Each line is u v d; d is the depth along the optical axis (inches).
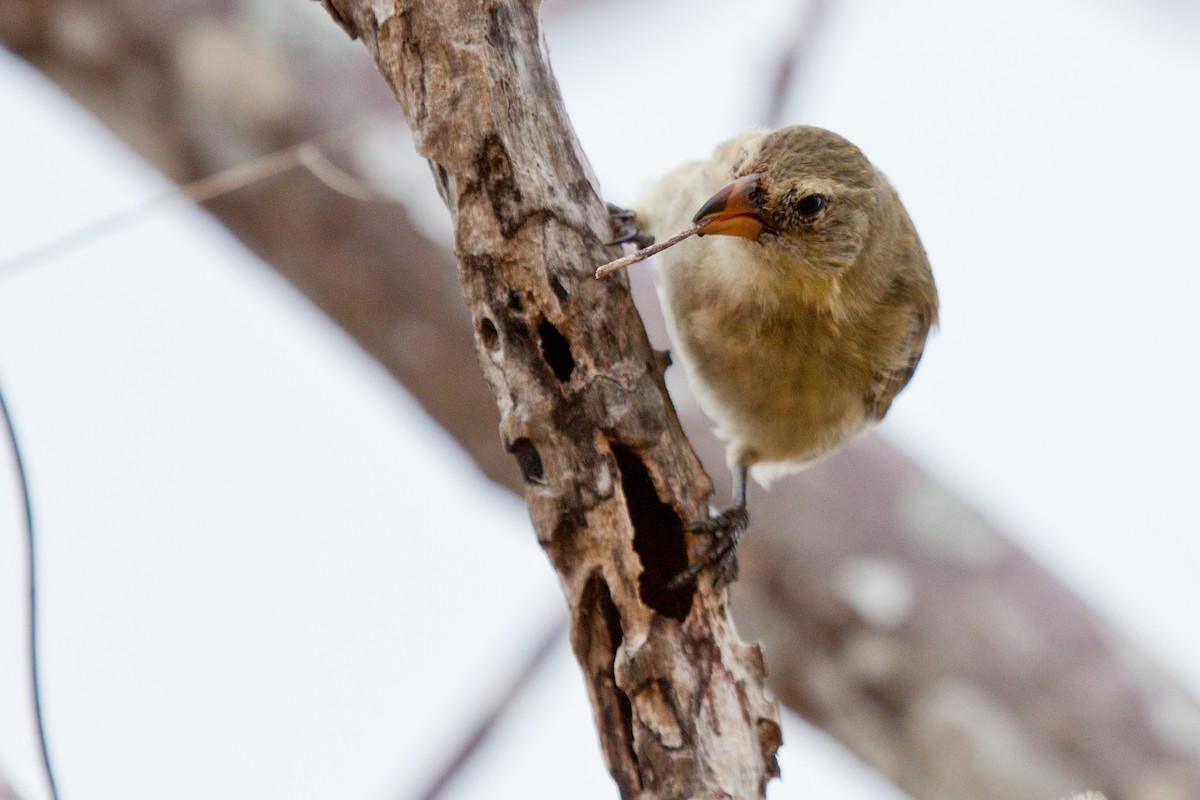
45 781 230.8
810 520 423.8
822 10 414.9
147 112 407.8
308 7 422.0
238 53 407.5
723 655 215.8
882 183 334.6
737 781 208.1
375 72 422.9
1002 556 427.8
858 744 418.0
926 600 417.7
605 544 215.8
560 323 217.2
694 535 219.8
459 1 216.1
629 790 211.9
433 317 423.5
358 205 413.7
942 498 436.8
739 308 316.2
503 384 218.5
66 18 400.5
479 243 217.3
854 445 437.7
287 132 409.1
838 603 417.7
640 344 225.0
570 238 220.1
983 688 410.6
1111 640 423.8
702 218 305.3
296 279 420.5
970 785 405.4
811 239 307.7
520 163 216.5
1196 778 404.2
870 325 331.0
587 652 217.2
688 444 227.3
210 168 411.2
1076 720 407.8
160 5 405.1
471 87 214.7
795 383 327.3
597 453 216.7
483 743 401.7
